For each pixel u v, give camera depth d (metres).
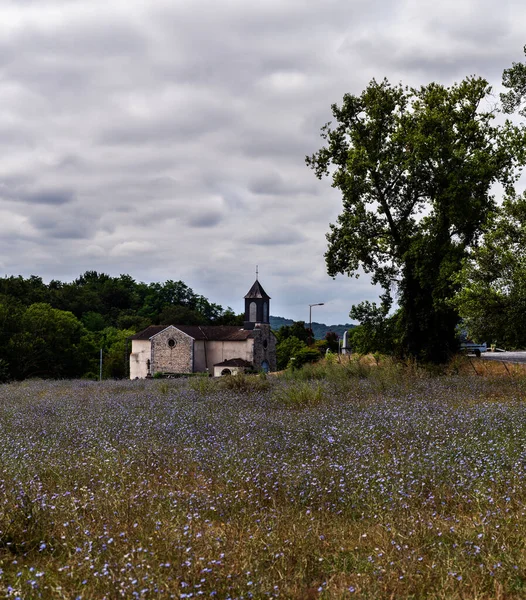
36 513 6.55
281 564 5.50
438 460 8.62
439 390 19.20
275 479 8.12
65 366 73.25
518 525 6.34
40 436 11.76
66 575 5.19
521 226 24.27
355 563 5.64
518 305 23.84
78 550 5.39
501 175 31.27
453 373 26.23
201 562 5.39
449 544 5.92
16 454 9.38
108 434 11.67
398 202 33.16
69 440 11.30
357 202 32.97
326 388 20.11
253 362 69.81
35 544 6.09
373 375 24.70
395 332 34.69
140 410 15.87
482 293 24.12
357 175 32.09
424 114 30.14
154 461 9.25
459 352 33.94
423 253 30.81
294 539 5.99
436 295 30.42
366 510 7.11
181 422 13.01
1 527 6.28
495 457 8.73
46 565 5.57
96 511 6.91
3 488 7.46
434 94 31.05
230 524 6.54
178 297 136.25
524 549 5.73
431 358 32.12
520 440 10.11
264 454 9.33
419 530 6.19
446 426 11.62
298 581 5.28
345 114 34.12
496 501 7.11
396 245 32.84
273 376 32.03
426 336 32.59
